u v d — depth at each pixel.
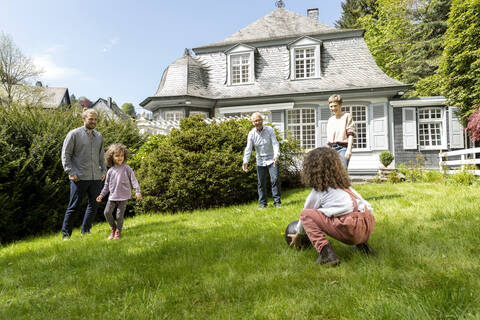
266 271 2.38
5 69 26.72
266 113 15.03
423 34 22.83
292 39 16.06
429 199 5.15
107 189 4.34
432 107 14.20
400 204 4.86
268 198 7.17
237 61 16.22
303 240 2.92
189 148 6.80
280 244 3.13
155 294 2.07
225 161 6.51
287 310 1.73
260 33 17.53
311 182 2.53
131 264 2.81
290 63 15.47
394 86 13.28
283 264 2.52
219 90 15.84
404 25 24.52
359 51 15.33
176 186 6.20
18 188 5.33
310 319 1.65
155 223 5.10
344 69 15.08
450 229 3.18
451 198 5.01
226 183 6.43
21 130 5.84
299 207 5.33
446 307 1.59
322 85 14.71
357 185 8.30
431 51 21.88
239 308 1.81
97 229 5.24
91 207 4.84
